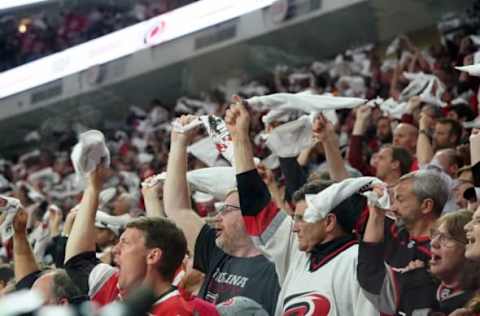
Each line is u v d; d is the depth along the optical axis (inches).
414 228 215.6
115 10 893.8
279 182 357.1
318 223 213.2
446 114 393.1
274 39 755.4
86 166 253.4
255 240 221.9
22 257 256.2
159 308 190.7
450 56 597.3
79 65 777.6
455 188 263.7
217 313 195.6
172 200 246.2
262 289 225.6
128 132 818.2
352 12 704.4
